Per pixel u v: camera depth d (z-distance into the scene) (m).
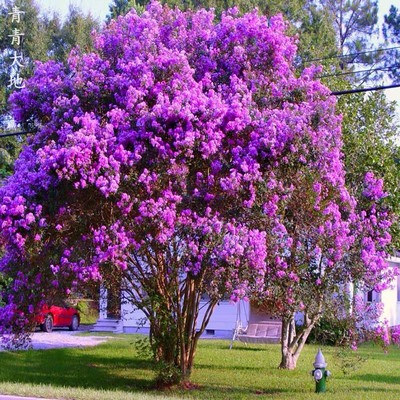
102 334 24.59
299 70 18.23
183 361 13.22
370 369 16.23
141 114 11.45
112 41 13.06
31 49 33.41
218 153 11.46
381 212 14.91
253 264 11.06
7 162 29.17
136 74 12.14
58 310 26.00
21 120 13.30
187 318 13.43
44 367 15.73
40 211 11.31
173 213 11.09
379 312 15.01
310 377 14.65
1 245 11.86
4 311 12.61
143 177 11.05
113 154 11.27
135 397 10.06
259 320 24.09
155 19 13.40
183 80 11.98
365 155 16.52
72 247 11.66
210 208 11.34
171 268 11.93
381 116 17.59
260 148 11.44
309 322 15.91
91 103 12.48
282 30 13.21
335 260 12.53
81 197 11.38
